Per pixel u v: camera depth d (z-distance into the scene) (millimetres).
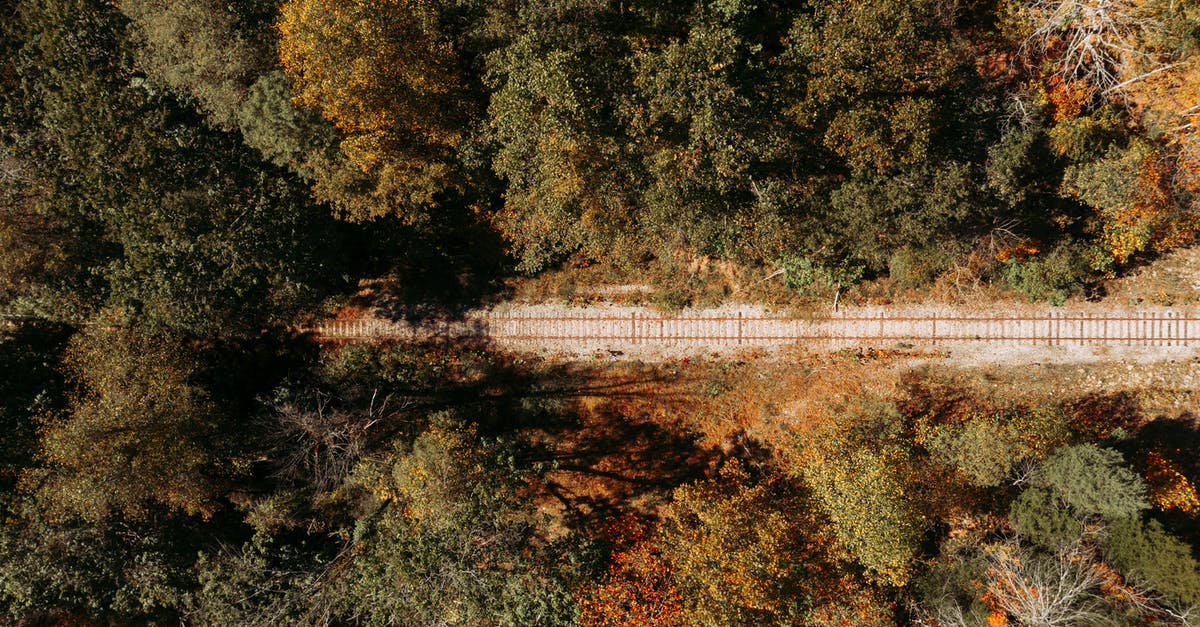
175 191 32438
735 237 31531
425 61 29625
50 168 33625
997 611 30703
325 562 33750
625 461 38000
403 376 37969
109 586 33531
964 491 33094
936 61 29219
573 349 38000
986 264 34125
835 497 30688
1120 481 29688
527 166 30703
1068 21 30625
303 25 28234
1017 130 30953
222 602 32438
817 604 32219
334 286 38000
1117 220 31719
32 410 34562
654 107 28516
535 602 31891
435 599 30188
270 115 29391
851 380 36906
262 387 38125
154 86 32375
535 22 29938
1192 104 30062
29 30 33000
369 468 34281
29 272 34219
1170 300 35750
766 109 29547
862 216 29656
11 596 32812
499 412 38125
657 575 32938
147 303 33562
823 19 29594
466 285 38094
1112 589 30609
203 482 33875
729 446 37500
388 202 32062
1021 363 36438
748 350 37469
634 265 37281
